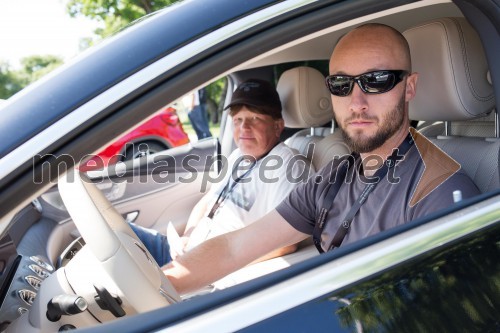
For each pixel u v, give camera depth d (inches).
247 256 79.7
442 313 42.1
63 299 51.3
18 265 65.8
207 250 78.8
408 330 40.4
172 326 36.4
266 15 41.2
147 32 39.9
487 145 75.6
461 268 44.3
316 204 80.4
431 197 65.1
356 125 70.2
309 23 42.4
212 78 39.9
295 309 38.6
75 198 52.9
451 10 79.9
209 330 36.4
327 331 38.4
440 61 73.6
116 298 54.1
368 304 40.3
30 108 37.0
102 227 52.8
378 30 68.4
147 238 101.3
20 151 35.4
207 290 87.0
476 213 47.3
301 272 40.6
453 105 74.1
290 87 113.0
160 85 38.2
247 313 37.6
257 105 104.2
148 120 38.5
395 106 69.3
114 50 39.2
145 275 54.2
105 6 452.4
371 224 70.2
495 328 43.6
